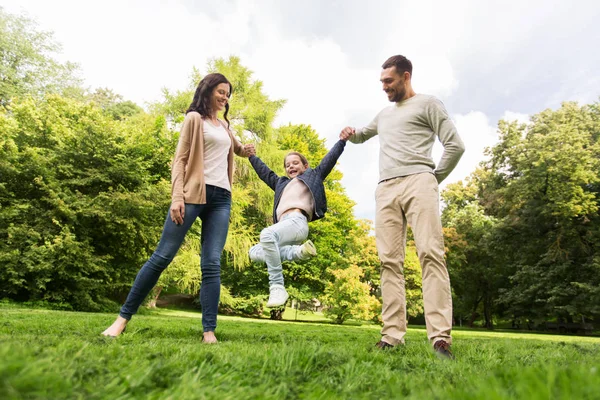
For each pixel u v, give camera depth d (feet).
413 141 9.51
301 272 65.46
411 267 58.95
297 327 21.16
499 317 88.33
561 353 8.20
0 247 34.73
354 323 62.54
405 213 9.41
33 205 37.65
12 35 65.62
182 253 47.67
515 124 69.10
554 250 60.44
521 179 62.28
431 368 5.20
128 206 38.42
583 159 56.85
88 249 37.29
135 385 3.06
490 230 71.82
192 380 3.27
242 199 52.90
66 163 39.83
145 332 9.11
